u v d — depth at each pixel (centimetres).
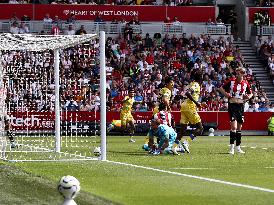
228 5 9556
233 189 2339
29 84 5991
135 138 6181
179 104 7181
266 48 8850
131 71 7950
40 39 3669
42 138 5712
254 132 7488
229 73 8325
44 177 2644
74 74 6650
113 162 3362
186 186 2414
